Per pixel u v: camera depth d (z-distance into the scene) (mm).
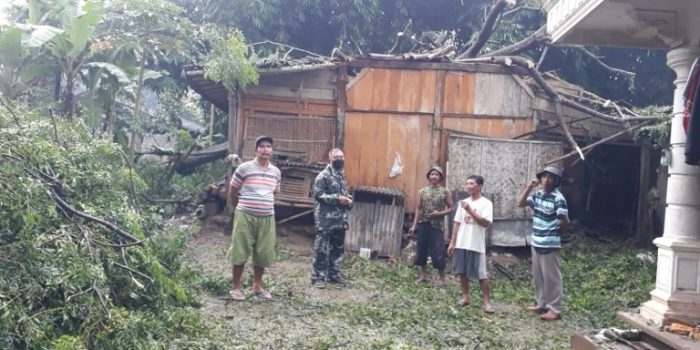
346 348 5781
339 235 8680
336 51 11469
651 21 5547
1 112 5910
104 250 5547
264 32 16125
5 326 4117
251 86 11805
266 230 7352
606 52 16438
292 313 6934
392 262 10508
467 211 7598
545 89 11344
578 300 8328
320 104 11859
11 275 4559
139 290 5719
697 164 4898
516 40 15508
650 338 5285
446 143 11703
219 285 7609
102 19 10789
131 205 6941
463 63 11680
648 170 12641
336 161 8578
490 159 11391
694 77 5051
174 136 15969
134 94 11984
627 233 13688
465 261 7633
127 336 4742
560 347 6215
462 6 17672
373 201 11547
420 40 14516
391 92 11695
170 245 7152
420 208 9062
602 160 14211
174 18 11117
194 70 11398
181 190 13938
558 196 7395
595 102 11977
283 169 11688
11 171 5105
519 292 8844
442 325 6855
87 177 6176
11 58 10148
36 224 5008
